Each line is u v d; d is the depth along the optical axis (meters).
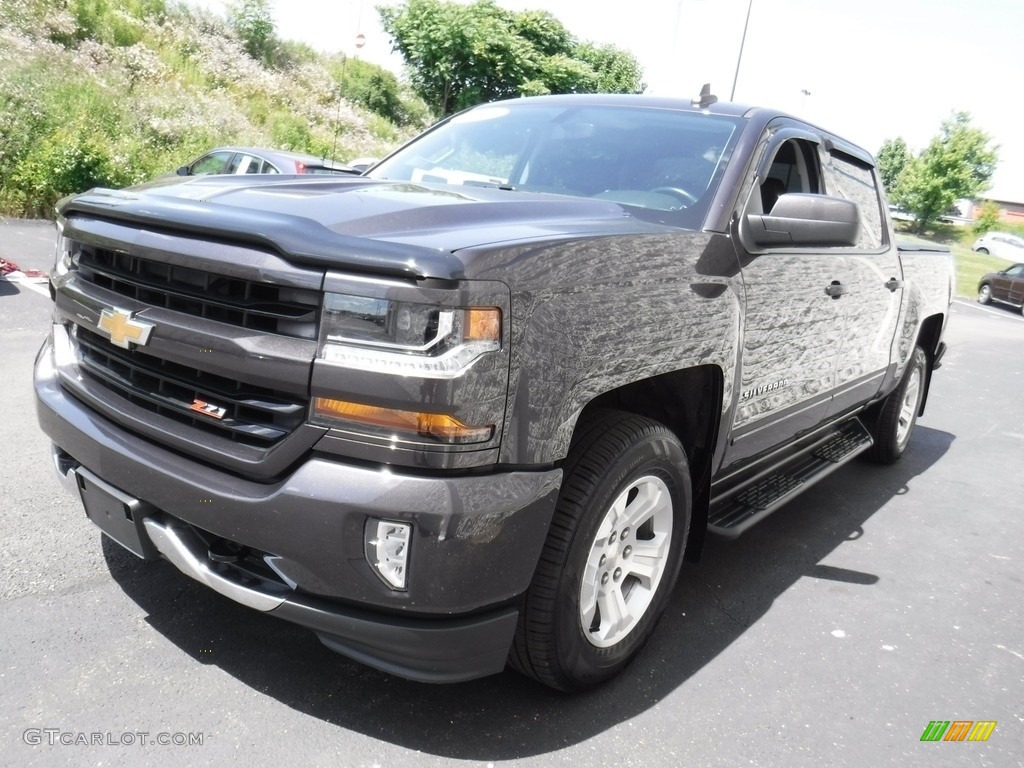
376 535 1.91
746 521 3.24
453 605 1.97
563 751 2.30
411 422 1.88
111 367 2.39
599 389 2.23
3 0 16.66
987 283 23.16
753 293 2.92
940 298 5.40
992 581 3.89
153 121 15.52
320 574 1.96
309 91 24.06
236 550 2.16
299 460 1.98
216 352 2.03
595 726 2.43
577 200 2.84
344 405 1.90
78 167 12.91
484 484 1.96
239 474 2.07
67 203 2.55
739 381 2.91
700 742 2.42
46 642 2.48
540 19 31.80
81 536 3.14
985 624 3.44
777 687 2.77
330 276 1.90
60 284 2.57
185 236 2.11
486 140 3.58
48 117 13.73
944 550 4.23
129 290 2.29
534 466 2.07
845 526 4.41
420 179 3.45
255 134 18.05
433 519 1.88
